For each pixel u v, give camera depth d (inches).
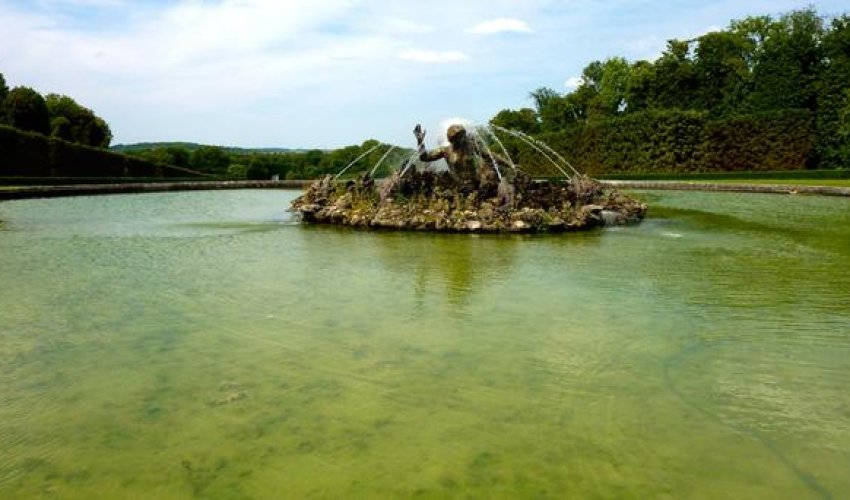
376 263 351.9
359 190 610.2
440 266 341.4
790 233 478.3
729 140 1357.0
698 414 151.8
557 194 582.2
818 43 1537.9
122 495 118.6
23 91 1672.0
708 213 643.5
